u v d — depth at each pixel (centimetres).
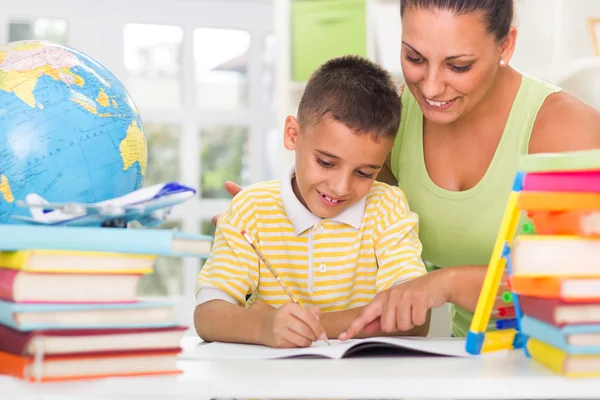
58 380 76
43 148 101
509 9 122
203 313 121
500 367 84
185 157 367
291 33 300
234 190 155
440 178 144
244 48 371
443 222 145
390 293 112
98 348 78
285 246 137
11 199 101
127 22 355
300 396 76
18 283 77
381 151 129
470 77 120
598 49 272
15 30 340
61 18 346
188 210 368
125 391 78
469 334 94
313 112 129
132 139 110
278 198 140
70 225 86
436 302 110
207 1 364
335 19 296
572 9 274
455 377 77
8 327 81
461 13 115
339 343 108
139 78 359
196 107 366
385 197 141
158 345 80
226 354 97
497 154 138
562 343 78
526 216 95
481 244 143
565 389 77
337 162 128
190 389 77
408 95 150
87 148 104
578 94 275
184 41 363
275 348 104
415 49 119
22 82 103
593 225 78
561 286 77
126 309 80
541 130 135
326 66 137
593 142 130
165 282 362
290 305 107
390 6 298
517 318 92
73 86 106
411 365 86
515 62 274
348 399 83
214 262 134
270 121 375
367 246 137
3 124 100
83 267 80
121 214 85
